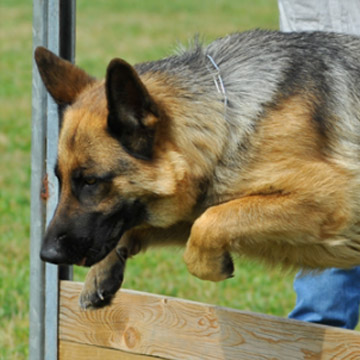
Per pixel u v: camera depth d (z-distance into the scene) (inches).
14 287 450.9
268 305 431.2
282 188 251.6
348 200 253.6
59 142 253.9
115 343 299.6
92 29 1459.2
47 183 305.9
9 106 941.2
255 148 254.1
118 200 251.1
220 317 276.4
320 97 258.7
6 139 795.4
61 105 269.0
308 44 273.0
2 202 601.3
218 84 262.1
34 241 312.8
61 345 313.4
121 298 297.4
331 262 269.7
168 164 252.7
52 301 312.2
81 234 249.0
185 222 278.1
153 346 291.1
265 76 260.8
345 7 328.5
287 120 253.3
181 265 494.6
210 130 257.8
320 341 256.2
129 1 1797.5
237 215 251.8
